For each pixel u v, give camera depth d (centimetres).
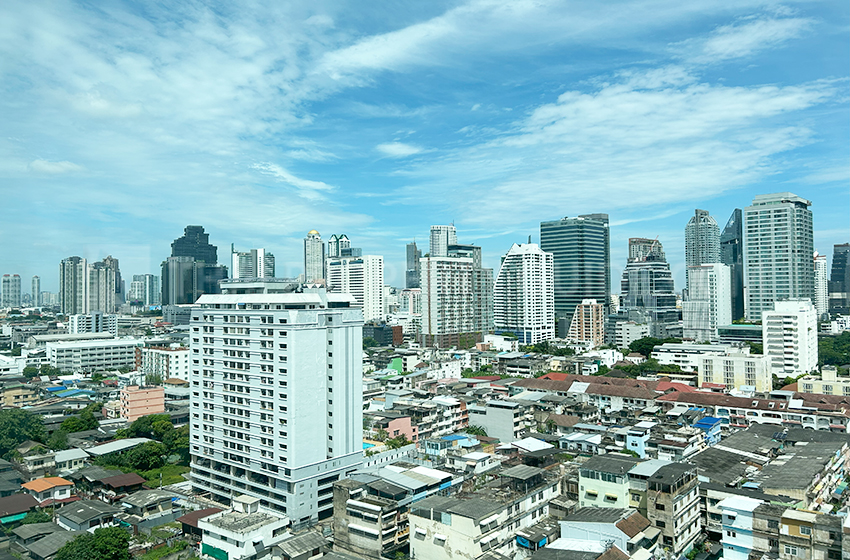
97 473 14338
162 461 16412
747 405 18412
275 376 12106
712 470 12256
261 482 12550
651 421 17012
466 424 19650
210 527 10406
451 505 9512
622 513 9369
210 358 13612
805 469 11675
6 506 12219
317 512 12212
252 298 12912
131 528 11881
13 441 16512
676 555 9525
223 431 13312
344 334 12838
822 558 8394
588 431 16988
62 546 10256
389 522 10275
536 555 8438
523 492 10338
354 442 13000
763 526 9056
